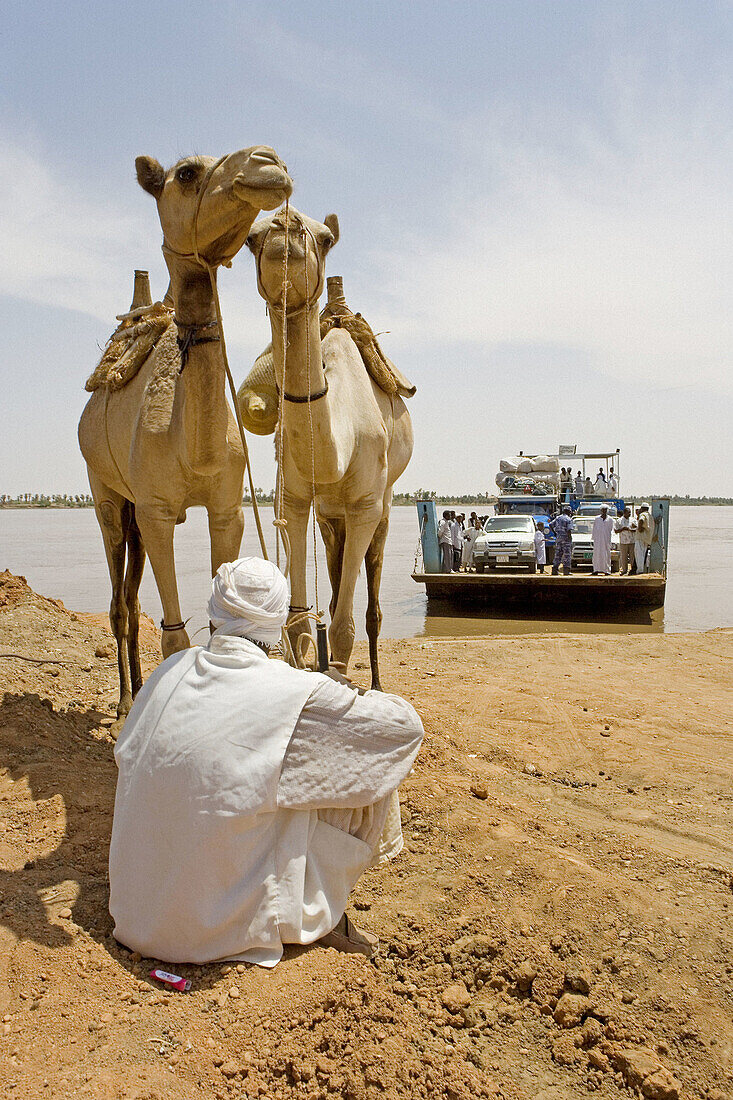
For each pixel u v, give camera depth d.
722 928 3.81
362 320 6.16
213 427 4.41
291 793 3.01
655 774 5.85
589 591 18.84
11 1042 2.72
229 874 3.02
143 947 3.15
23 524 115.12
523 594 19.31
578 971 3.53
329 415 4.64
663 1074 3.10
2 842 4.12
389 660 10.09
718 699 8.06
